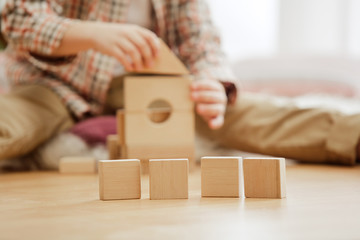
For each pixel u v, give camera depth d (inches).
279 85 103.9
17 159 52.9
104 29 45.4
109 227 20.8
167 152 44.1
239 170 29.7
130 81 43.1
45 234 19.6
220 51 62.4
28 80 60.1
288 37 133.6
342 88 104.2
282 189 29.0
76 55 52.1
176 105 44.0
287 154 51.9
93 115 59.5
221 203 27.3
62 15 56.9
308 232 19.5
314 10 132.0
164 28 61.6
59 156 51.3
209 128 56.9
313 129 50.7
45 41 48.6
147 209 25.5
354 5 131.3
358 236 18.8
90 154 51.3
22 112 49.6
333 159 50.0
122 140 45.2
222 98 50.3
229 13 131.1
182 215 23.5
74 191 33.9
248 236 18.8
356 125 48.3
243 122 54.3
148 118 44.2
